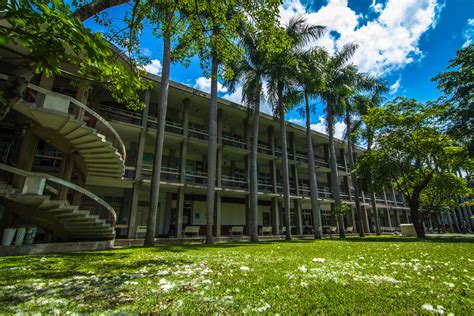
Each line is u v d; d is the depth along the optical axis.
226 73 7.98
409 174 17.48
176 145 18.31
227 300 2.21
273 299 2.29
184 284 2.84
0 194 7.14
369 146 20.05
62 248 8.23
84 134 8.75
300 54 17.62
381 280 3.08
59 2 2.73
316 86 17.56
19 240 7.81
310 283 2.92
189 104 18.44
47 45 3.06
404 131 16.83
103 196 16.55
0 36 2.66
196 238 14.74
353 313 1.93
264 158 22.00
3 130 10.87
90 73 4.23
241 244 12.19
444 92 13.67
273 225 21.08
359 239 16.33
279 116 18.00
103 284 2.88
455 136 14.31
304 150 29.61
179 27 7.09
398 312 1.95
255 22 6.33
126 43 6.38
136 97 6.21
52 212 8.90
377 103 23.34
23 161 9.53
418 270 3.89
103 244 9.80
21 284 2.94
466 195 19.47
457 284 2.88
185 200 19.61
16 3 2.61
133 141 17.27
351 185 31.91
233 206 22.34
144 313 1.86
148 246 10.93
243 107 19.22
